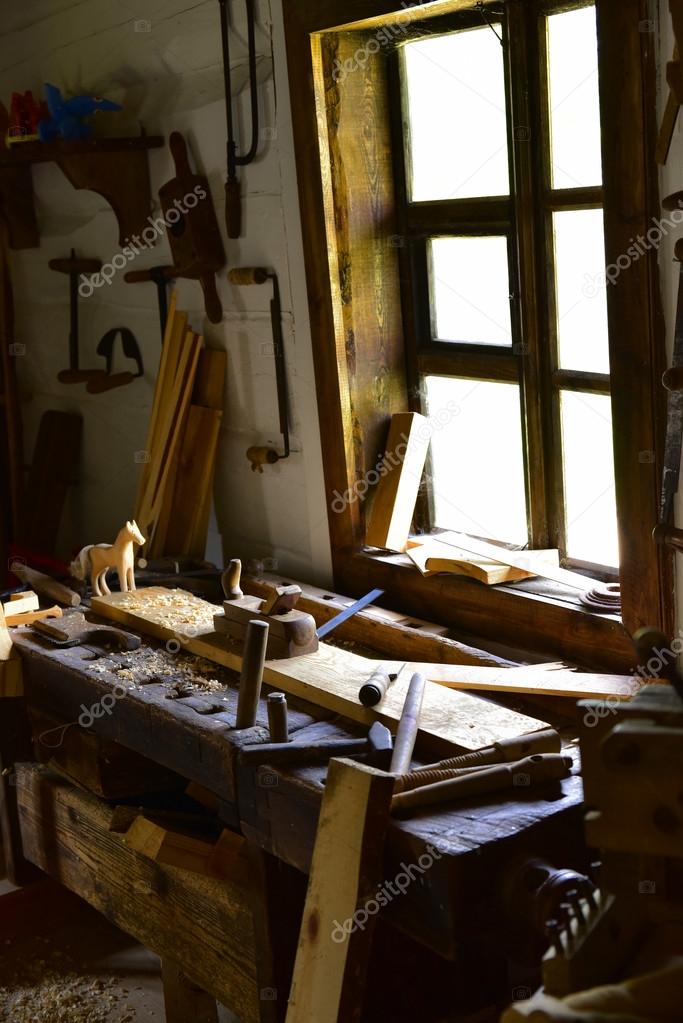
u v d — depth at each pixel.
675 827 1.51
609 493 3.02
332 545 3.61
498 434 3.33
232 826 2.71
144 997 3.42
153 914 3.10
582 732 1.56
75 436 4.82
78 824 3.36
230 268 3.79
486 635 3.15
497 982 2.65
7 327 4.92
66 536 5.10
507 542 3.39
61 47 4.33
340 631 3.33
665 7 2.33
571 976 1.57
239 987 2.81
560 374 3.04
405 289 3.48
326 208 3.33
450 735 2.45
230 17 3.49
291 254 3.51
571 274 2.96
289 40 3.28
